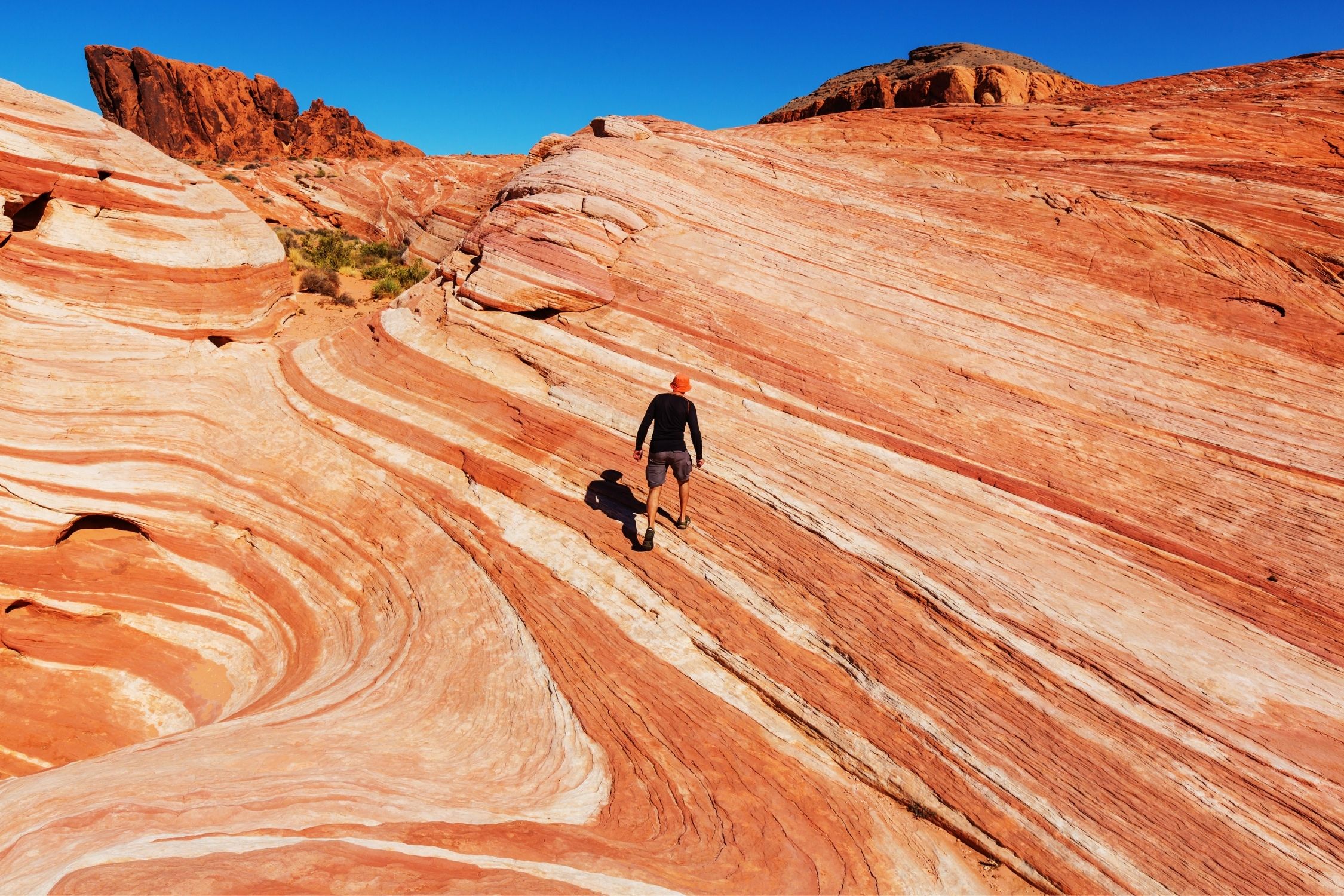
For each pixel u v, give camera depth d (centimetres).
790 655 536
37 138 884
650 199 1080
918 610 561
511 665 557
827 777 465
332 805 374
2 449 800
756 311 922
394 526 740
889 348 881
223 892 281
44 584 788
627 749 475
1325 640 547
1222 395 815
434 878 317
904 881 397
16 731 704
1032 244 1054
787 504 672
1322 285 923
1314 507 677
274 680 686
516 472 749
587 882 340
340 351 955
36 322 865
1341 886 386
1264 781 435
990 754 457
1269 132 1289
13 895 289
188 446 854
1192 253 996
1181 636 541
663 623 573
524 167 1733
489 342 896
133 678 744
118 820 348
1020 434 771
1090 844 410
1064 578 595
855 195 1194
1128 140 1305
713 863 384
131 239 937
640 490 713
